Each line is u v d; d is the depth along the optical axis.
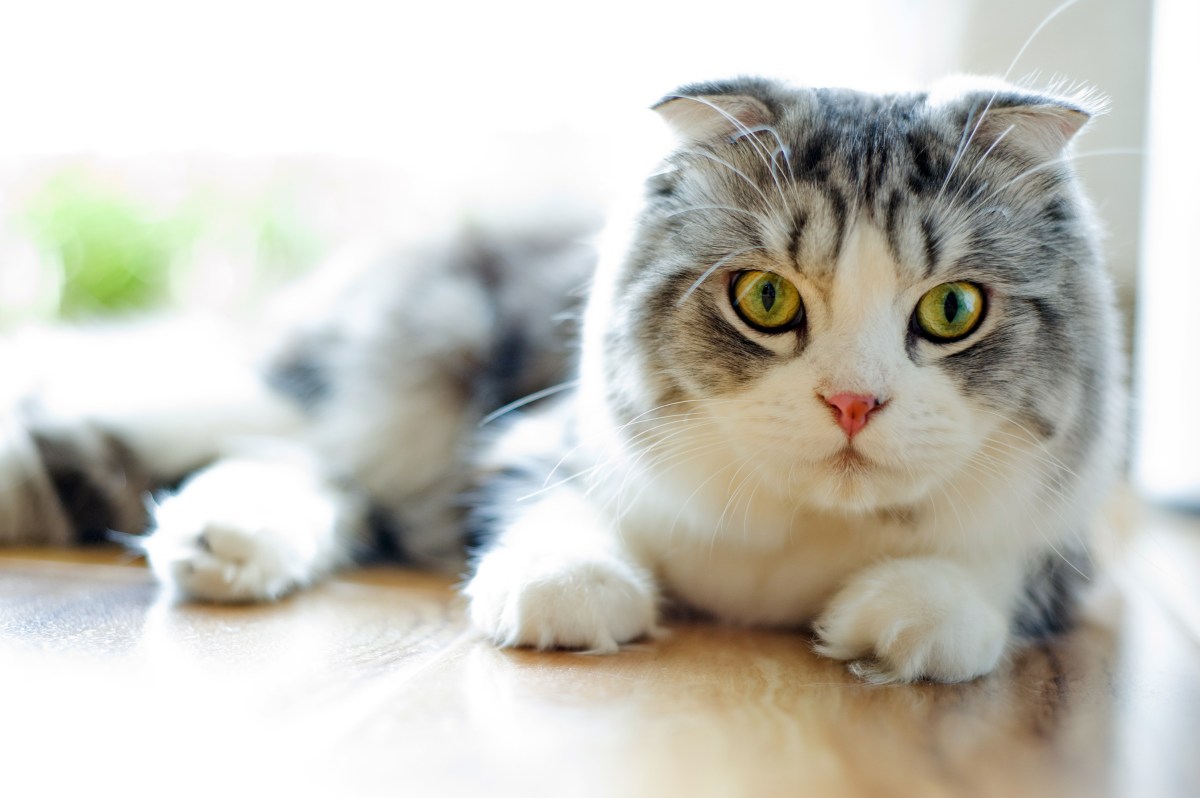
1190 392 0.56
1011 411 0.35
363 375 0.48
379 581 0.43
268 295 0.62
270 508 0.40
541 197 0.51
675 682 0.32
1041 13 0.56
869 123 0.36
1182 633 0.38
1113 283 0.41
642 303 0.36
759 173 0.35
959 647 0.33
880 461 0.34
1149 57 0.56
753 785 0.27
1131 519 0.47
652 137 0.38
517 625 0.34
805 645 0.36
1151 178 0.56
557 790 0.27
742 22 0.57
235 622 0.36
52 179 0.71
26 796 0.26
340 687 0.31
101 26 0.66
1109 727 0.30
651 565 0.38
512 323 0.47
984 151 0.35
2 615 0.36
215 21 0.65
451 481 0.46
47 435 0.45
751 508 0.36
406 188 0.64
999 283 0.34
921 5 0.56
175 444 0.46
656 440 0.36
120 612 0.37
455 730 0.29
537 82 0.59
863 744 0.29
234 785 0.27
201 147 0.69
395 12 0.61
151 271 0.72
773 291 0.35
